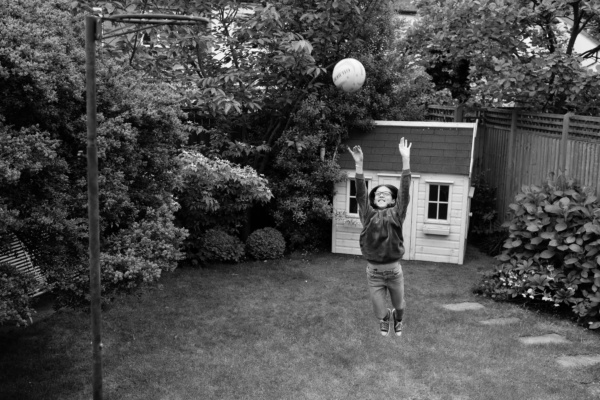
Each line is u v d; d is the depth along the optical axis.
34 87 4.91
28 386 6.30
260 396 6.20
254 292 9.50
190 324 8.14
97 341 4.35
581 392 6.28
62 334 7.70
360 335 7.73
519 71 10.74
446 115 13.54
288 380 6.52
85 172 5.61
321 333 7.82
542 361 7.04
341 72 7.75
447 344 7.48
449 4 11.61
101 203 5.61
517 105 12.13
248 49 11.24
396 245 5.73
